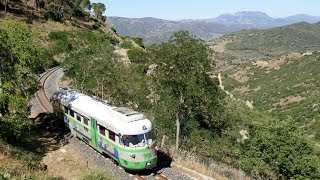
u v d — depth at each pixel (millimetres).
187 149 31172
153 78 29562
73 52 41438
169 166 23875
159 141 31078
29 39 24453
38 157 23094
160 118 31109
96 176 19516
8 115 22828
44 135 29172
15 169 19625
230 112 39406
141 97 34500
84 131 26656
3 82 22797
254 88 157250
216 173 24344
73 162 23703
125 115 22984
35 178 19359
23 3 89875
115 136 22625
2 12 75562
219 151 32500
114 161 23922
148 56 29469
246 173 28016
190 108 31281
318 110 97750
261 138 27719
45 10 88438
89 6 111312
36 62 24547
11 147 22234
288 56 195000
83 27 90438
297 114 104062
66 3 89750
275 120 29359
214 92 29922
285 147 26375
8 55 23031
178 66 27578
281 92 136500
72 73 39750
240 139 36406
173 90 29234
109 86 36375
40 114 34625
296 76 154000
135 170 22281
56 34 69125
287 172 26969
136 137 21984
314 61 164000
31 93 24562
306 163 25578
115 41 85875
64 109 29922
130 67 37125
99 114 24781
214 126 35625
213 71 28406
